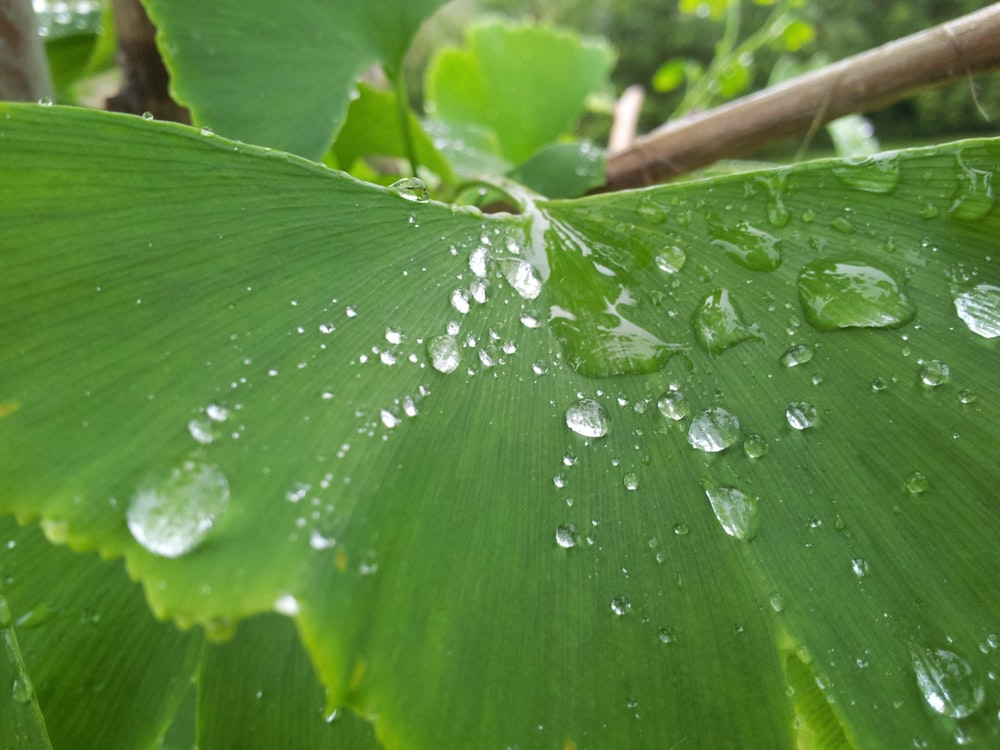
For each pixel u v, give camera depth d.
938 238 0.06
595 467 0.05
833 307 0.05
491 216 0.06
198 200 0.05
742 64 0.17
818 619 0.05
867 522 0.05
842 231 0.06
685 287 0.06
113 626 0.06
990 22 0.08
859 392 0.05
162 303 0.05
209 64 0.07
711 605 0.05
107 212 0.05
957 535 0.05
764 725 0.05
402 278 0.05
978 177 0.06
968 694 0.05
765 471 0.05
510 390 0.05
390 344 0.05
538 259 0.06
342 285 0.05
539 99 0.16
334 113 0.08
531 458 0.05
